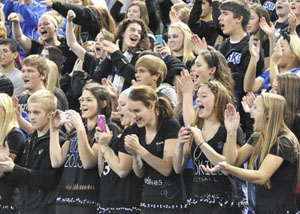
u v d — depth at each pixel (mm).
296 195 14117
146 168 15508
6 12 26922
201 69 16906
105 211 15953
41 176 16734
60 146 16828
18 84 22203
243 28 19172
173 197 15203
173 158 14969
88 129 16734
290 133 13938
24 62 19828
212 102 14867
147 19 23469
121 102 16875
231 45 19172
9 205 17281
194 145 14891
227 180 14539
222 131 14711
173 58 18547
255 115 14195
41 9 26844
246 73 18125
